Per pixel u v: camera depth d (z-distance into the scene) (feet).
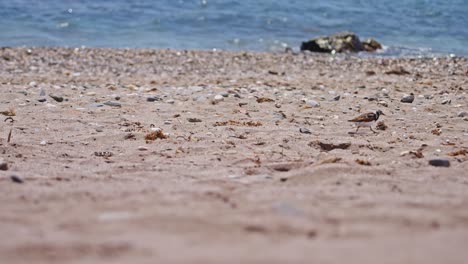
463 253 12.41
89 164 27.50
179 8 131.23
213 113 42.14
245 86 57.11
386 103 47.19
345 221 15.53
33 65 73.92
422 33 118.52
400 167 26.73
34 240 14.02
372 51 100.94
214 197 19.11
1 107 41.39
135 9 128.98
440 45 108.06
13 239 14.15
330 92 53.11
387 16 132.26
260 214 16.26
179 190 20.43
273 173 25.68
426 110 45.60
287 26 120.98
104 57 82.33
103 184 22.44
